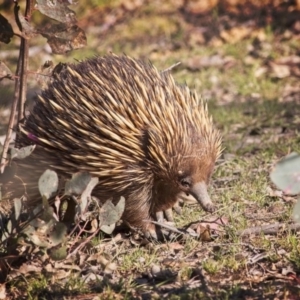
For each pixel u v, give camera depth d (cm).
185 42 2641
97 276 979
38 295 935
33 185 1093
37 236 906
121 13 3039
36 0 963
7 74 1022
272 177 695
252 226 1132
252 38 2567
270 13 2780
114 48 2686
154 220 1137
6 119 2002
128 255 1042
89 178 920
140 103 1025
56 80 1074
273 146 1536
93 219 1059
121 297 916
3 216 936
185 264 1001
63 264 972
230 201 1226
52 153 1064
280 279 949
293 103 1908
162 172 1059
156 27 2847
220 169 1398
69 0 977
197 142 1038
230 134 1691
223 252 1036
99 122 1023
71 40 1016
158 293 925
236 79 2173
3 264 950
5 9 3169
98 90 1031
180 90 1078
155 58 2520
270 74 2206
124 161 1049
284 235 1083
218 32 2684
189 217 1174
